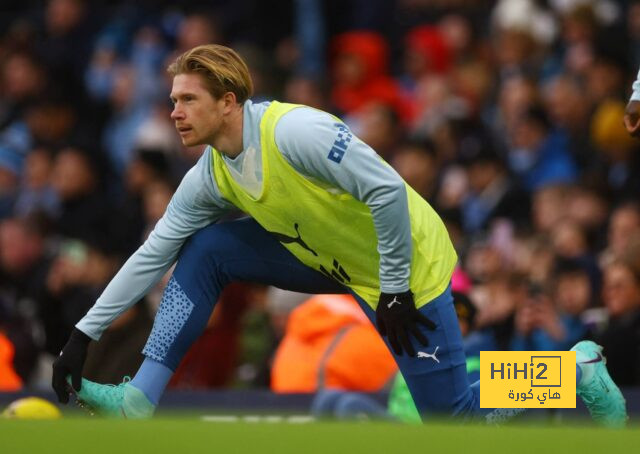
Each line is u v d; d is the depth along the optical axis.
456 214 34.12
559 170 35.81
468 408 19.14
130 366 25.62
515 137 36.97
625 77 36.41
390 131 38.56
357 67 42.06
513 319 27.78
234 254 19.27
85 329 19.41
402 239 18.00
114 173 42.31
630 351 25.41
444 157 36.84
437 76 40.72
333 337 25.19
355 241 18.59
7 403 24.77
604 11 40.59
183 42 44.12
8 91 45.22
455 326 18.97
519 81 37.88
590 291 29.03
